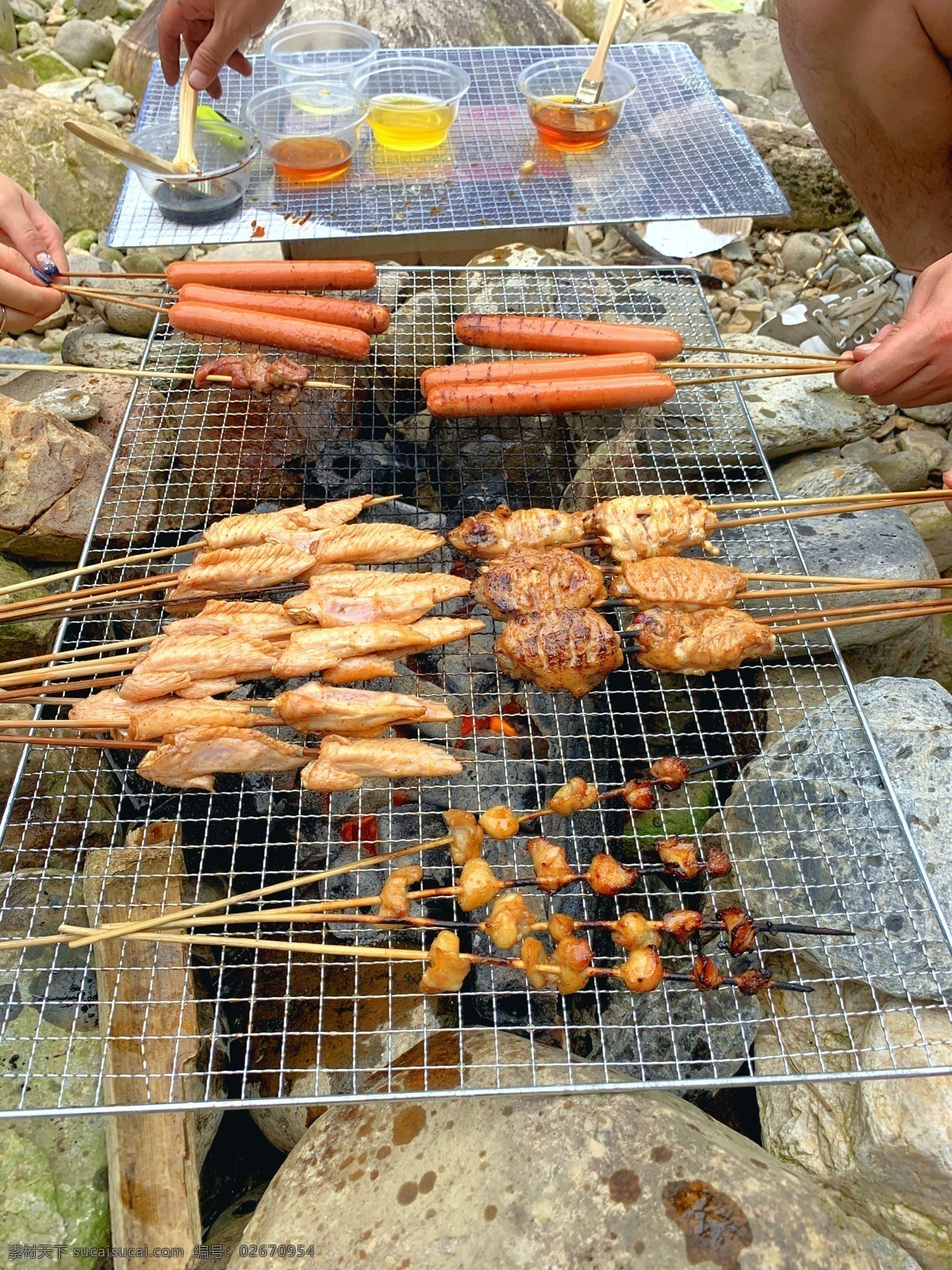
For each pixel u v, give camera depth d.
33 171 0.99
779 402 0.75
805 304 0.93
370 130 0.89
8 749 0.60
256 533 0.59
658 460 0.72
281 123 0.84
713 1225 0.42
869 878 0.51
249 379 0.65
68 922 0.53
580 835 0.59
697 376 0.76
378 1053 0.52
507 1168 0.43
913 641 0.69
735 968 0.55
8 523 0.64
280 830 0.60
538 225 0.77
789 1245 0.41
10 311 0.68
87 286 0.86
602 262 0.99
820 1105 0.50
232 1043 0.53
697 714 0.65
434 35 1.14
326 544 0.58
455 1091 0.43
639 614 0.56
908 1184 0.46
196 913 0.48
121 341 0.79
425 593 0.56
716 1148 0.44
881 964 0.49
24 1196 0.45
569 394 0.62
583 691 0.56
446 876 0.58
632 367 0.64
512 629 0.54
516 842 0.59
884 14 0.66
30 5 1.32
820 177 1.00
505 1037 0.49
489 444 0.75
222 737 0.50
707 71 1.20
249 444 0.72
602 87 0.88
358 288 0.71
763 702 0.65
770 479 0.66
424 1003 0.53
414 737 0.62
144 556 0.58
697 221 1.01
